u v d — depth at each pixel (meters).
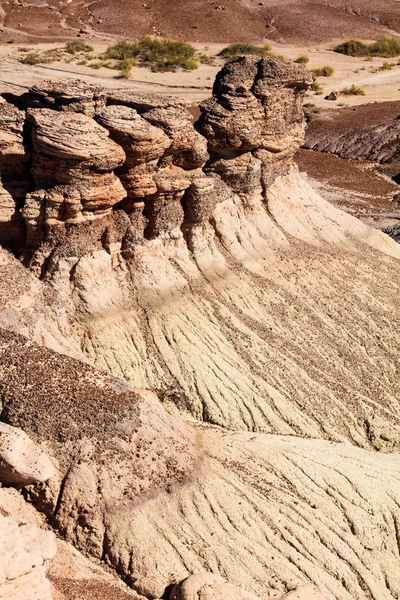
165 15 123.00
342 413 41.31
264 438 36.28
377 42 122.00
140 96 41.81
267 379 41.19
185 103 42.34
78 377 31.86
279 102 47.66
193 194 43.41
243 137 45.88
